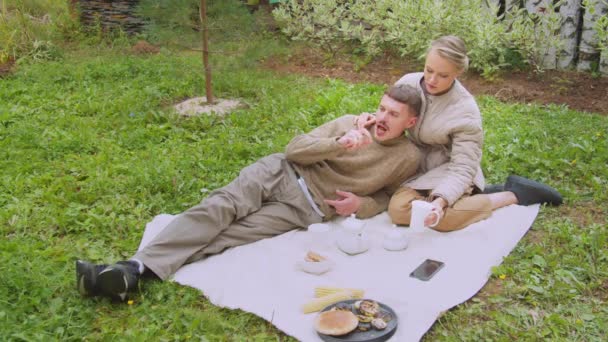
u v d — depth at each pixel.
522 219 3.83
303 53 8.20
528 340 2.77
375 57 8.03
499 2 7.48
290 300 3.01
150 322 2.90
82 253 3.49
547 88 6.73
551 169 4.62
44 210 3.96
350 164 3.71
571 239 3.63
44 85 6.71
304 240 3.56
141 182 4.34
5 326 2.76
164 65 7.52
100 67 7.36
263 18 7.57
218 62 6.27
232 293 3.06
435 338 2.81
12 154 4.78
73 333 2.80
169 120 5.69
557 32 7.07
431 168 3.90
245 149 4.98
